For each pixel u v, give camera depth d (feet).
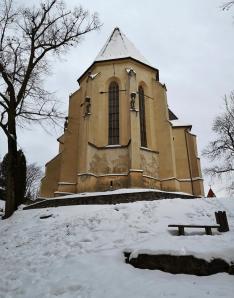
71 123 92.02
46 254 33.86
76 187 83.20
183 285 21.34
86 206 57.52
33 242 40.24
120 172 82.38
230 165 102.78
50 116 67.00
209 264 23.84
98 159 84.48
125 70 93.81
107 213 49.60
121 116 88.58
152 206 51.19
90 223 45.62
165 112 92.17
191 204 51.93
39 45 69.77
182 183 90.89
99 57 99.96
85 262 28.07
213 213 46.68
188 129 98.73
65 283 23.52
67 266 27.76
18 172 85.51
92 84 90.63
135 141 81.05
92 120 86.38
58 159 94.27
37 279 25.23
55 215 53.93
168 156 87.30
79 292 21.83
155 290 20.61
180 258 24.79
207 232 34.86
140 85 96.07
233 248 24.86
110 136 88.22
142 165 84.69
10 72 64.44
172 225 35.55
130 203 54.85
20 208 71.20
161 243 28.25
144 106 94.12
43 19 70.44
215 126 106.52
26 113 65.46
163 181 85.71
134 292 20.65
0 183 126.82
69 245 36.42
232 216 44.88
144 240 34.65
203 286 20.95
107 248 33.32
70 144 89.15
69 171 85.61
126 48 103.19
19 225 51.52
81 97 96.48
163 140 89.71
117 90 93.66
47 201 67.31
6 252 37.04
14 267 29.89
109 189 80.53
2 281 25.72
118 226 42.55
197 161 92.43
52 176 92.02
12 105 63.82
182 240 28.89
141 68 98.17
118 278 23.70
